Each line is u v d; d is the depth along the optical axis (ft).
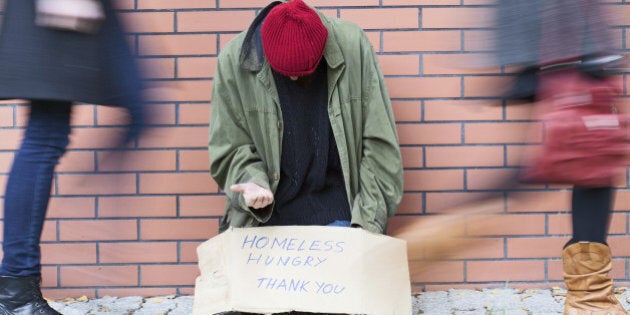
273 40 7.61
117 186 9.91
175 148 9.88
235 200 7.97
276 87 8.15
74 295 10.06
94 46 7.17
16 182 7.66
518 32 5.83
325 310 7.54
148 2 9.68
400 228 9.95
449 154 9.85
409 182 9.90
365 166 8.25
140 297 10.07
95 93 7.22
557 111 5.86
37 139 7.66
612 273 10.00
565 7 5.73
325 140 8.13
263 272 7.77
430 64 9.74
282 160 8.23
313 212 8.22
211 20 9.72
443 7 9.66
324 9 9.71
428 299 9.70
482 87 9.71
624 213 9.89
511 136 9.76
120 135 8.81
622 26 8.91
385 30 9.72
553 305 9.40
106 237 10.00
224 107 8.27
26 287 7.82
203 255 8.13
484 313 9.20
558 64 5.79
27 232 7.74
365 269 7.68
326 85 8.16
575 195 7.37
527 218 9.93
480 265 10.02
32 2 7.04
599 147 5.82
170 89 9.78
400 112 9.82
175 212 9.98
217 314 8.21
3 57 7.03
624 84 8.46
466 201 6.27
